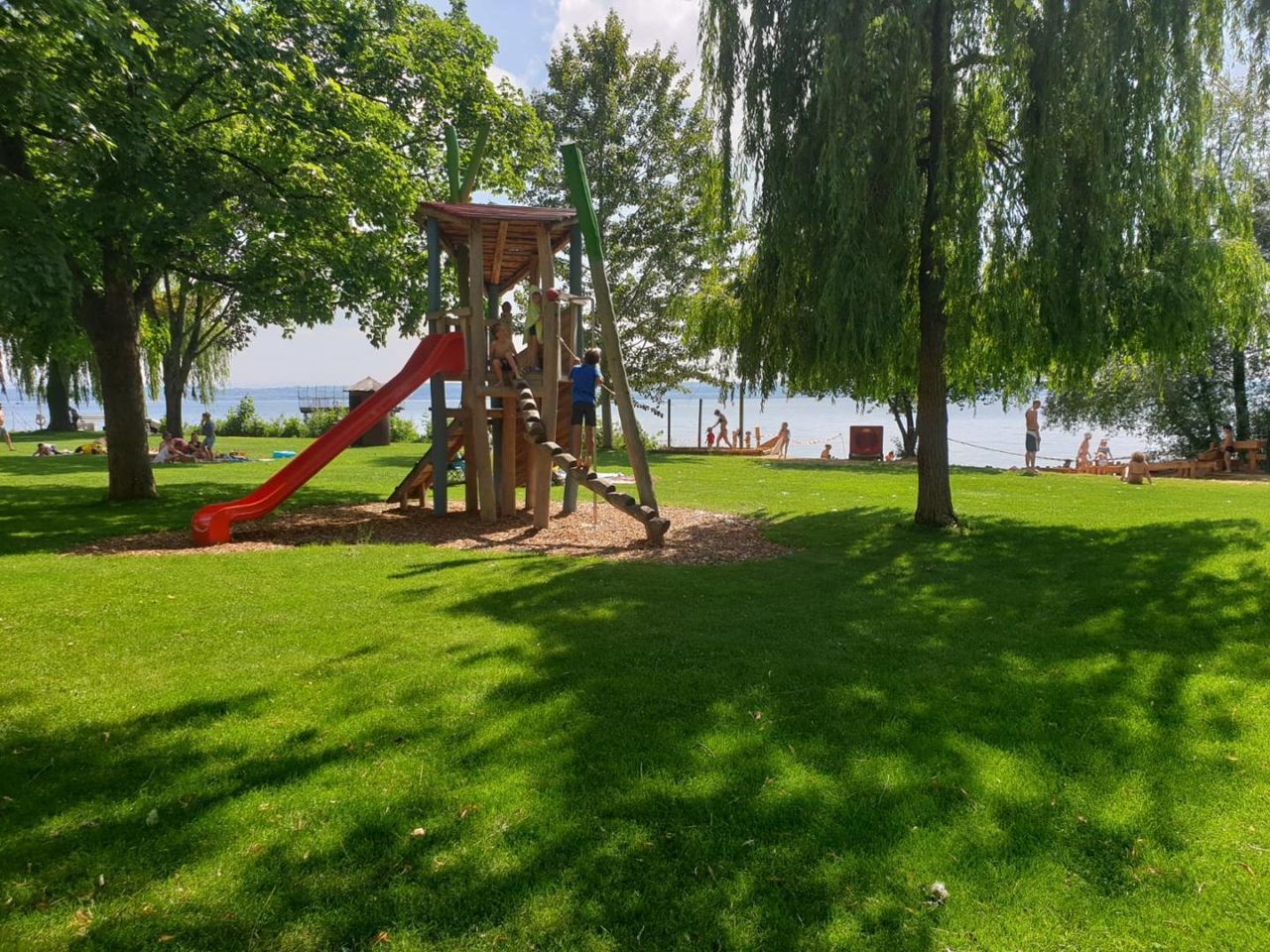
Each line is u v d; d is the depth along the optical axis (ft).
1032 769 12.26
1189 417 93.30
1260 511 40.09
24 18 25.84
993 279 30.96
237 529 35.27
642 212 96.68
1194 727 13.80
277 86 35.09
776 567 26.68
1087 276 30.01
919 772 12.13
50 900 9.09
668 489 51.37
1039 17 30.09
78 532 34.09
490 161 54.54
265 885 9.39
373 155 39.04
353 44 43.52
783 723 13.85
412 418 164.14
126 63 28.48
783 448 104.17
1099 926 8.80
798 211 32.12
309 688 15.38
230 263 47.60
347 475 61.26
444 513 39.04
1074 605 21.85
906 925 8.81
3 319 29.32
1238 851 10.16
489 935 8.59
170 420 109.60
